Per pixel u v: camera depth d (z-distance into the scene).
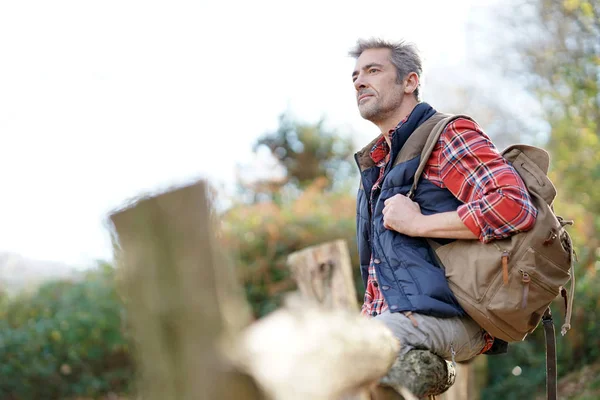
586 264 7.41
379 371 1.32
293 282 7.59
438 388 2.35
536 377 7.02
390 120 2.67
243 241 7.71
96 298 8.46
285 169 14.37
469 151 2.38
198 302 1.05
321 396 1.15
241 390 1.04
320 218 7.91
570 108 8.72
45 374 8.14
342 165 15.30
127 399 8.02
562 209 7.96
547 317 2.55
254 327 1.17
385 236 2.48
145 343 1.06
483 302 2.30
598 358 7.02
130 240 1.06
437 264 2.41
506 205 2.26
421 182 2.49
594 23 8.20
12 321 8.59
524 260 2.27
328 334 1.21
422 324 2.29
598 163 8.30
